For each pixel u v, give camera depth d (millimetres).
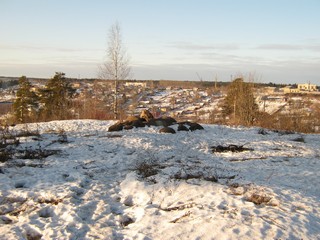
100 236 6914
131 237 6738
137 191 9156
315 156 14977
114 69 31953
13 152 12969
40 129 18781
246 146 16484
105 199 8898
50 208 8164
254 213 7270
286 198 8266
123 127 18797
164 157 13227
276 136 19766
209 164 12445
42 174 10523
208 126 21641
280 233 6398
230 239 6227
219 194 8430
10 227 7223
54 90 38781
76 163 11969
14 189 9117
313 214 7379
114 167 11805
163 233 6699
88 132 17969
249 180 9828
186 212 7551
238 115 28188
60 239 6734
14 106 37625
